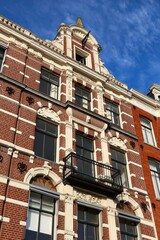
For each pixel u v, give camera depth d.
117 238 13.55
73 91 17.75
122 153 17.83
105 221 13.59
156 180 18.55
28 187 12.20
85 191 13.84
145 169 18.09
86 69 19.23
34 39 17.77
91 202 13.73
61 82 17.69
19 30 17.67
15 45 16.83
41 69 17.39
